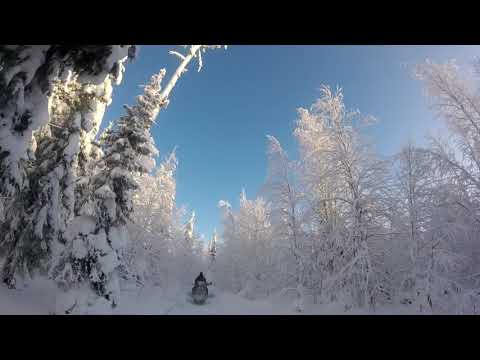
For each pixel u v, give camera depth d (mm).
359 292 13852
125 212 14266
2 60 6590
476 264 12727
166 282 24672
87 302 11391
